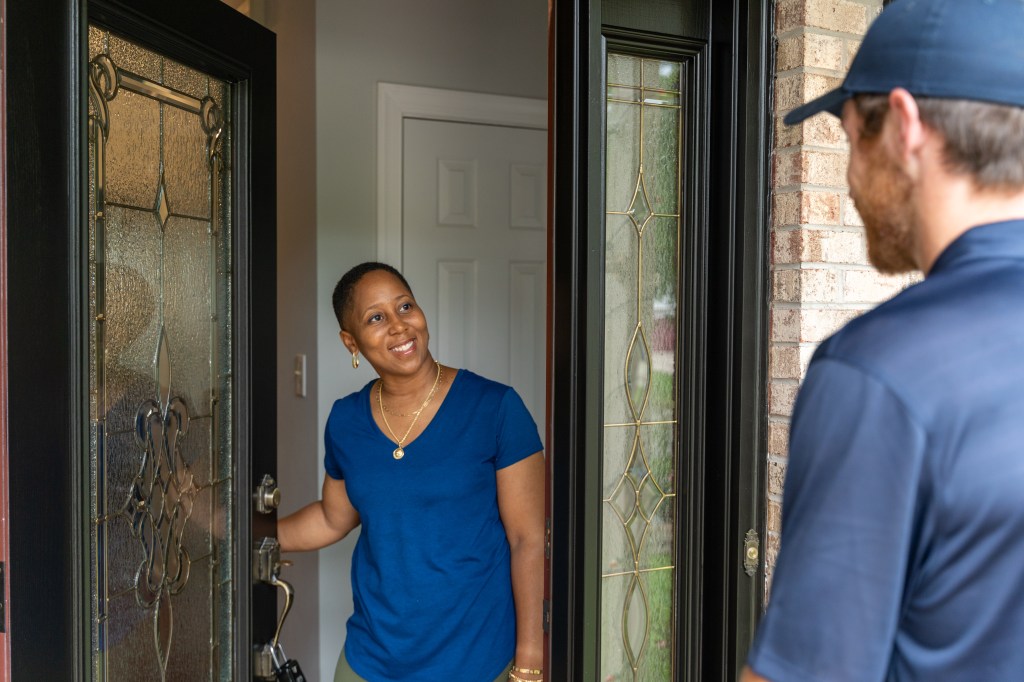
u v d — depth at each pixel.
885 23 0.81
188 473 1.77
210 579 1.86
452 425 1.96
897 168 0.81
